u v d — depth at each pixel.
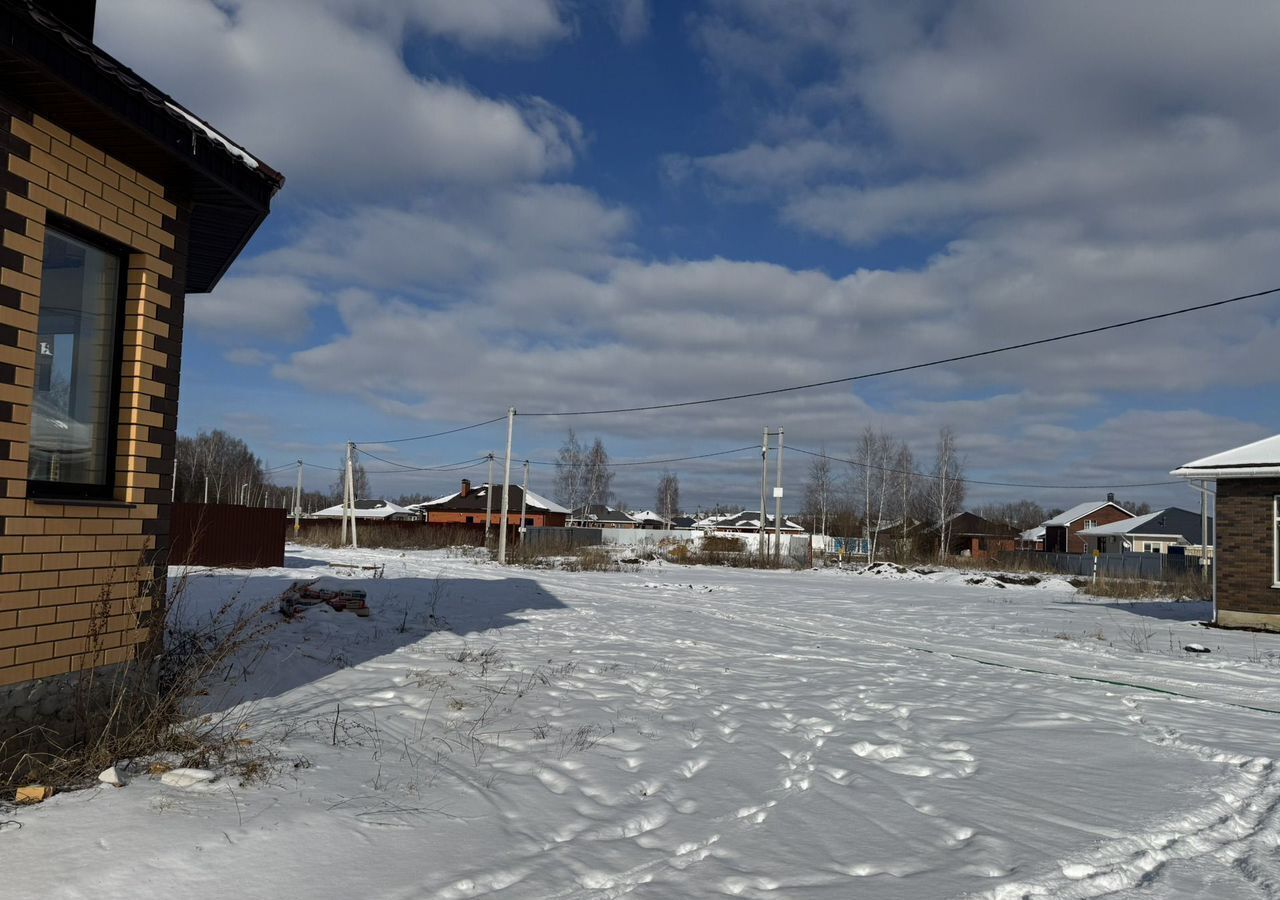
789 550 53.38
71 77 4.31
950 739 6.75
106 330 5.34
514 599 17.05
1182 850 4.50
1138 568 38.91
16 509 4.43
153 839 3.73
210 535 21.78
